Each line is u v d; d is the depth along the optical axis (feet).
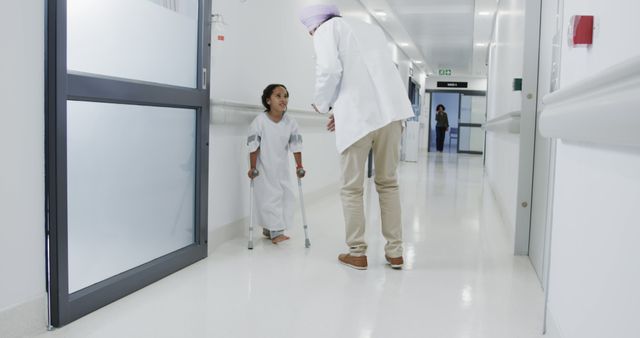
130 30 7.64
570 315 4.82
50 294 6.27
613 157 3.60
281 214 11.18
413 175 27.63
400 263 9.24
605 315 3.66
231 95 10.99
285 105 10.98
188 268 9.14
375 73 9.02
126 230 7.85
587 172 4.36
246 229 12.10
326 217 14.47
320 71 8.84
